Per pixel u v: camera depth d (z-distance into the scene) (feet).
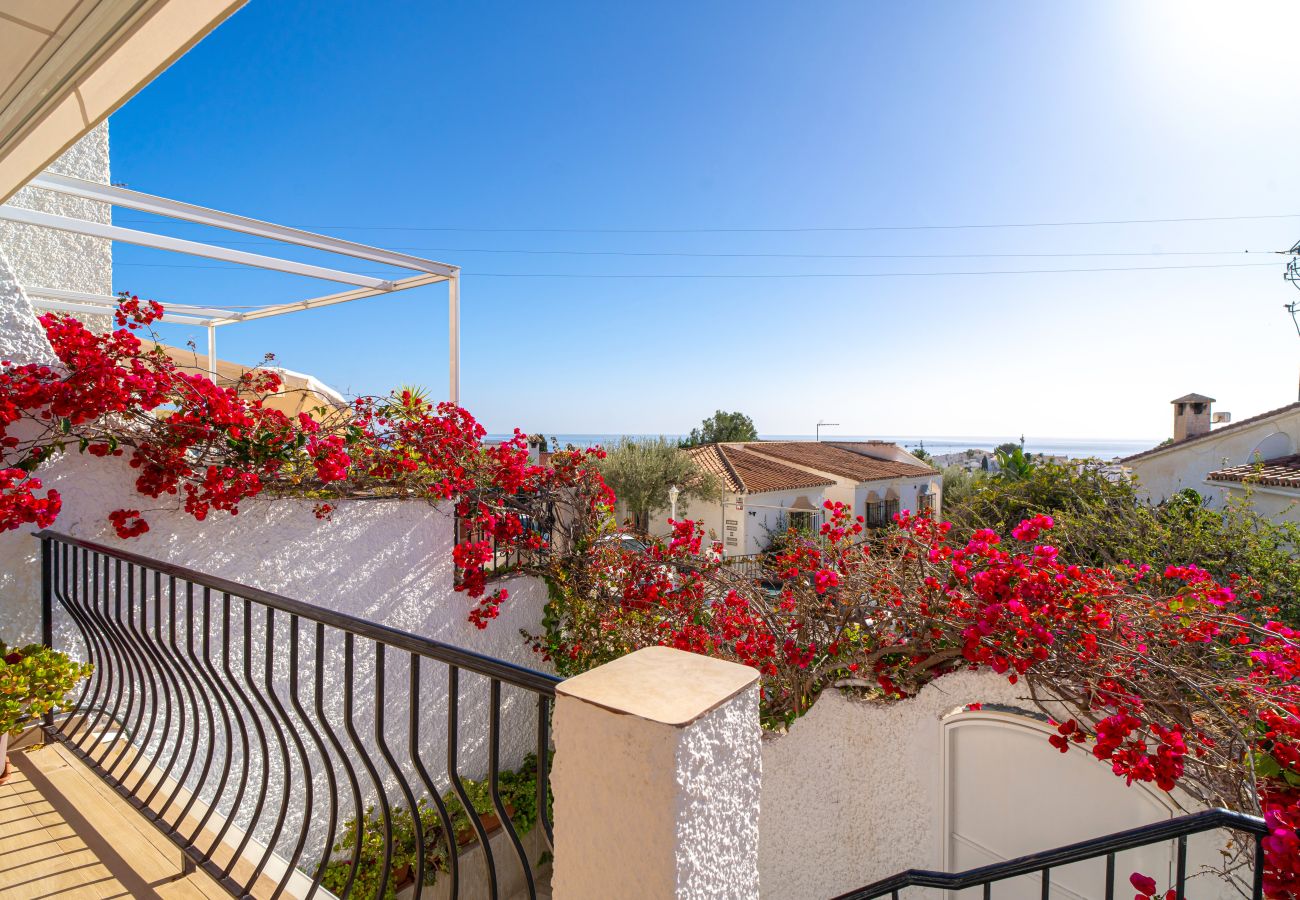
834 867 14.75
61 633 10.25
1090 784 12.01
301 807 13.53
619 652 17.35
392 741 15.25
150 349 12.31
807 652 14.47
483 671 3.82
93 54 5.99
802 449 76.59
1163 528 24.40
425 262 18.07
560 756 3.32
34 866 6.34
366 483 14.47
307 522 13.66
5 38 5.92
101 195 12.67
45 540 9.98
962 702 13.30
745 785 3.37
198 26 5.57
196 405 11.51
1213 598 11.82
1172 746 9.78
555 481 18.56
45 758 8.52
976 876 7.04
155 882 6.17
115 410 10.48
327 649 13.96
